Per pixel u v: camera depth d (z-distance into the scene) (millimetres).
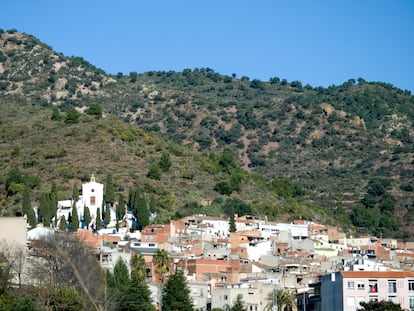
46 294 176125
